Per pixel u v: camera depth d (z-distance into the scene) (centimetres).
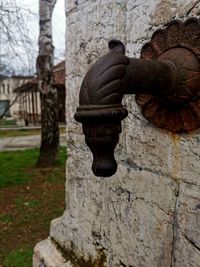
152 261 126
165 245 119
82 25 169
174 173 113
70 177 192
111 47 89
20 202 544
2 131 1908
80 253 178
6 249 386
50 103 789
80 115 79
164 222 119
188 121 103
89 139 81
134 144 133
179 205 112
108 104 79
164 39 106
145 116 119
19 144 1323
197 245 105
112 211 151
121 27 138
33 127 2031
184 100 98
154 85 92
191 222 107
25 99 2277
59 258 190
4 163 863
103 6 149
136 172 133
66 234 193
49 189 611
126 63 84
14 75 1268
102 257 160
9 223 462
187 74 95
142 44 123
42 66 783
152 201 125
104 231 158
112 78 81
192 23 97
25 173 734
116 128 80
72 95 185
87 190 172
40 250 207
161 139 118
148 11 119
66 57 190
